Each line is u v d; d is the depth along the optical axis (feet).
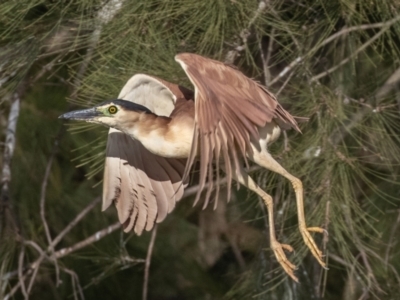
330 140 21.79
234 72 16.98
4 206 26.21
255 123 16.71
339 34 22.39
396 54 22.86
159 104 19.77
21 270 25.39
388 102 23.11
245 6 20.93
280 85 23.63
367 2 22.22
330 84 23.29
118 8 21.27
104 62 21.74
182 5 20.88
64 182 28.99
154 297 31.76
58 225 29.30
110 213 29.96
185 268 31.40
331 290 27.68
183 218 31.07
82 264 30.50
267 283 24.23
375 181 25.71
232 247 31.30
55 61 23.76
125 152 20.15
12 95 26.05
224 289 31.48
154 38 21.25
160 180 20.11
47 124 27.94
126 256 27.53
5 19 22.08
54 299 30.22
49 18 22.53
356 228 23.97
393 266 25.45
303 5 22.31
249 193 23.77
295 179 18.48
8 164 26.58
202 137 15.78
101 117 18.75
